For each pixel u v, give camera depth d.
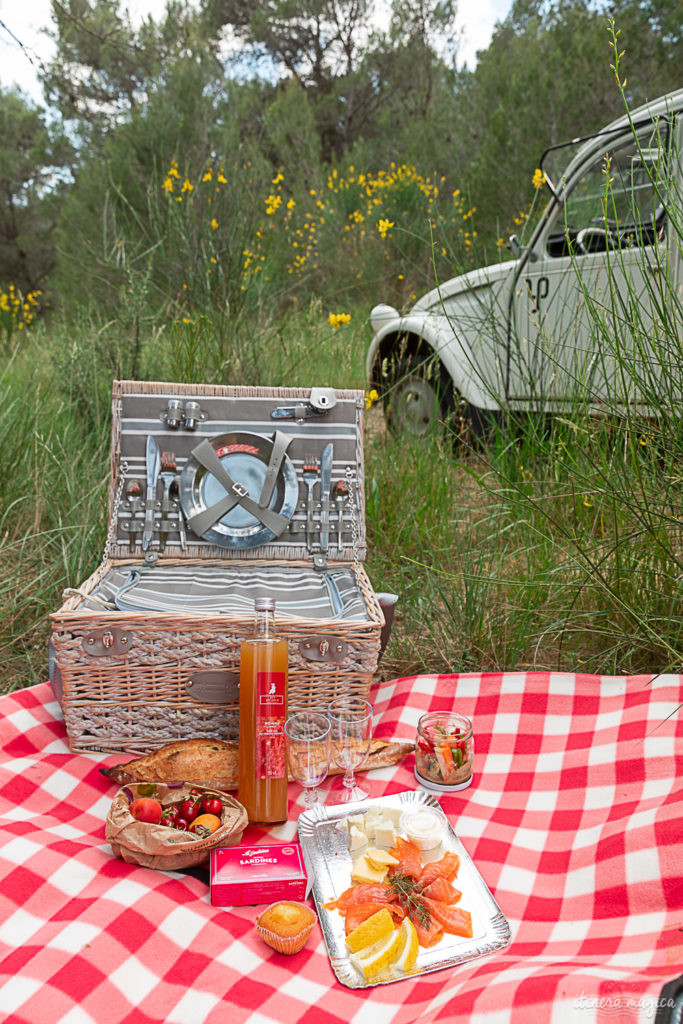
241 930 1.43
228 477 2.44
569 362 3.50
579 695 2.10
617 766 1.86
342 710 2.05
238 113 9.57
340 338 5.72
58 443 3.49
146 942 1.36
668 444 2.29
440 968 1.34
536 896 1.55
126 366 4.30
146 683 1.97
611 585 2.46
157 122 8.16
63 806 1.81
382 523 3.35
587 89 9.03
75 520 3.12
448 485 3.39
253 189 6.26
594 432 2.74
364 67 16.69
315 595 2.29
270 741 1.74
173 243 5.49
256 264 5.57
